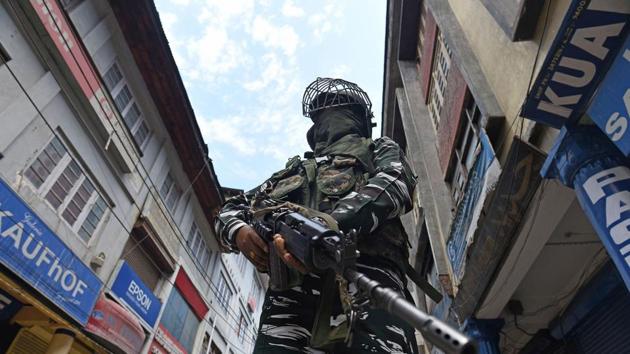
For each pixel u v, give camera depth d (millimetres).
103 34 7977
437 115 8414
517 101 4266
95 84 7059
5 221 4922
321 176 1443
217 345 13555
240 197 1712
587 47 2578
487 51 5164
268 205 1362
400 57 10641
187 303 11109
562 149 3092
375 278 1113
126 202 8328
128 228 8289
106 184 7613
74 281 6160
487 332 5434
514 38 3918
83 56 6770
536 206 3877
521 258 4441
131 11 8016
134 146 8500
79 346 6633
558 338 5734
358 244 1157
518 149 3697
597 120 2760
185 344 10820
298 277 1097
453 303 6062
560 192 3682
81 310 6273
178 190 11445
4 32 5461
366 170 1433
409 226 11398
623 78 2486
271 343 1131
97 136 7332
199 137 10797
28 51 5867
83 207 6945
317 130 1926
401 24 9859
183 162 11203
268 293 1311
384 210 1121
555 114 3031
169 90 9477
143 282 8539
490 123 4738
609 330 4656
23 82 5711
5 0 5465
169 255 10078
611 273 4465
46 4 5902
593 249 4484
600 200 2660
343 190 1345
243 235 1303
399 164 1334
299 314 1178
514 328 5938
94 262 6977
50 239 5695
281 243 1008
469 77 5387
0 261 4844
